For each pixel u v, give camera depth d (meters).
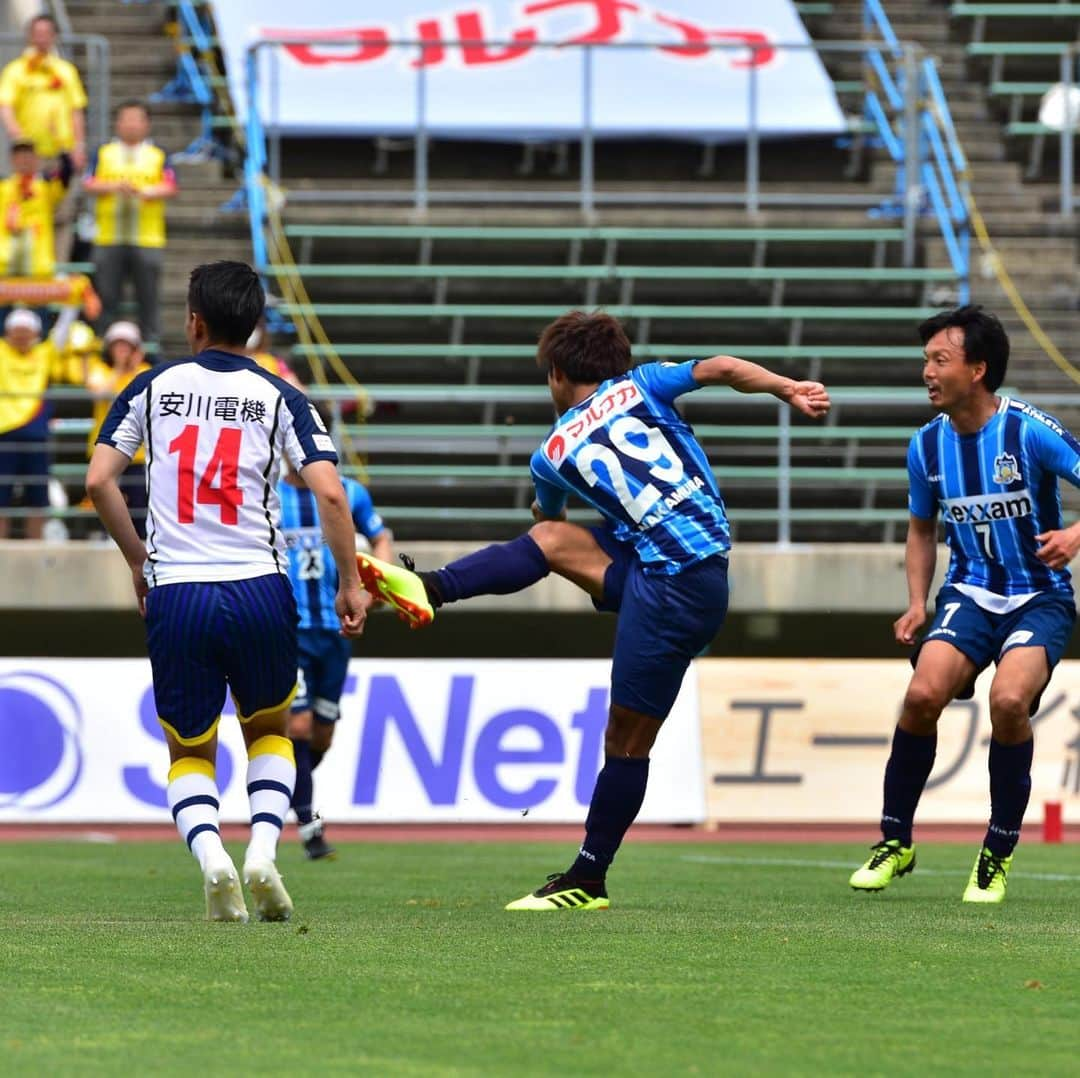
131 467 48.34
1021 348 63.19
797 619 57.91
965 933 17.66
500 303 63.47
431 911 20.55
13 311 53.59
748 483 58.38
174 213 65.31
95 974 14.01
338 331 61.81
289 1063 10.28
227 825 45.97
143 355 55.53
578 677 42.91
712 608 19.92
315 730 34.16
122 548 18.66
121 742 42.62
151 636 18.00
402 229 63.97
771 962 15.02
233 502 17.89
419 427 54.22
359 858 34.19
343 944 16.19
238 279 18.44
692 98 69.50
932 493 22.84
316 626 33.34
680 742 43.78
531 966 14.62
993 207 68.69
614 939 16.81
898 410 59.97
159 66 72.31
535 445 57.44
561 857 34.53
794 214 66.25
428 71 69.69
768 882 26.75
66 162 55.62
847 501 58.56
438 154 71.19
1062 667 43.91
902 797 23.36
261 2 70.44
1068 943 16.70
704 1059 10.46
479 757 42.44
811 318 62.28
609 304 63.16
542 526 20.33
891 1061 10.46
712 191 69.69
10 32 69.19
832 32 75.88
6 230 55.00
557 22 70.94
